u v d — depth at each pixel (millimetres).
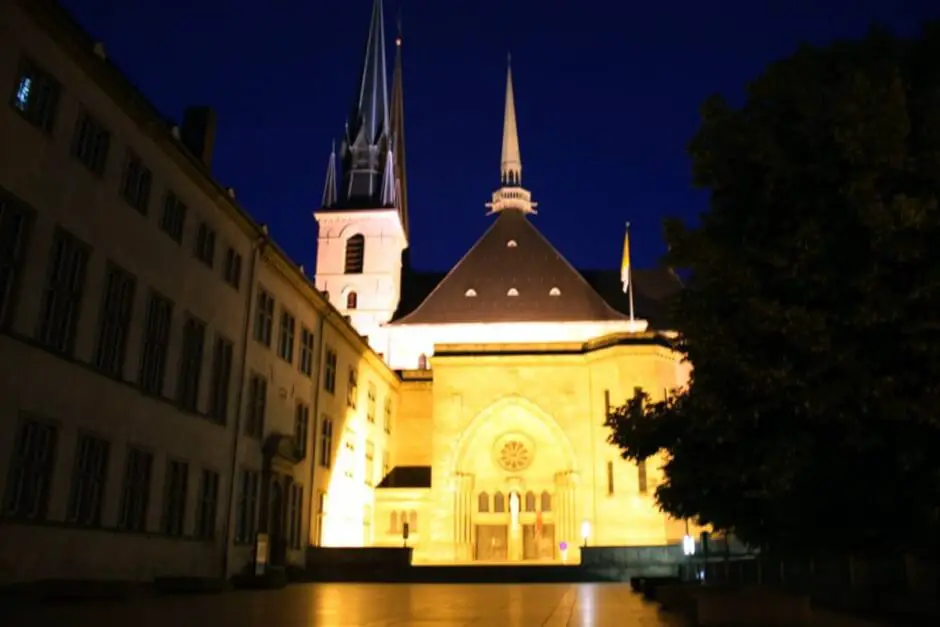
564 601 21688
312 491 43062
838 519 16469
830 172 14391
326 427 46656
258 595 24641
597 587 33031
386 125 81875
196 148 33250
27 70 21547
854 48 16344
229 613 16141
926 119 14031
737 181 16531
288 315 41062
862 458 14805
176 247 29328
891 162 13344
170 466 28438
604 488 52531
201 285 31250
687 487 20344
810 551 18375
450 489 55031
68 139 23000
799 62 16141
